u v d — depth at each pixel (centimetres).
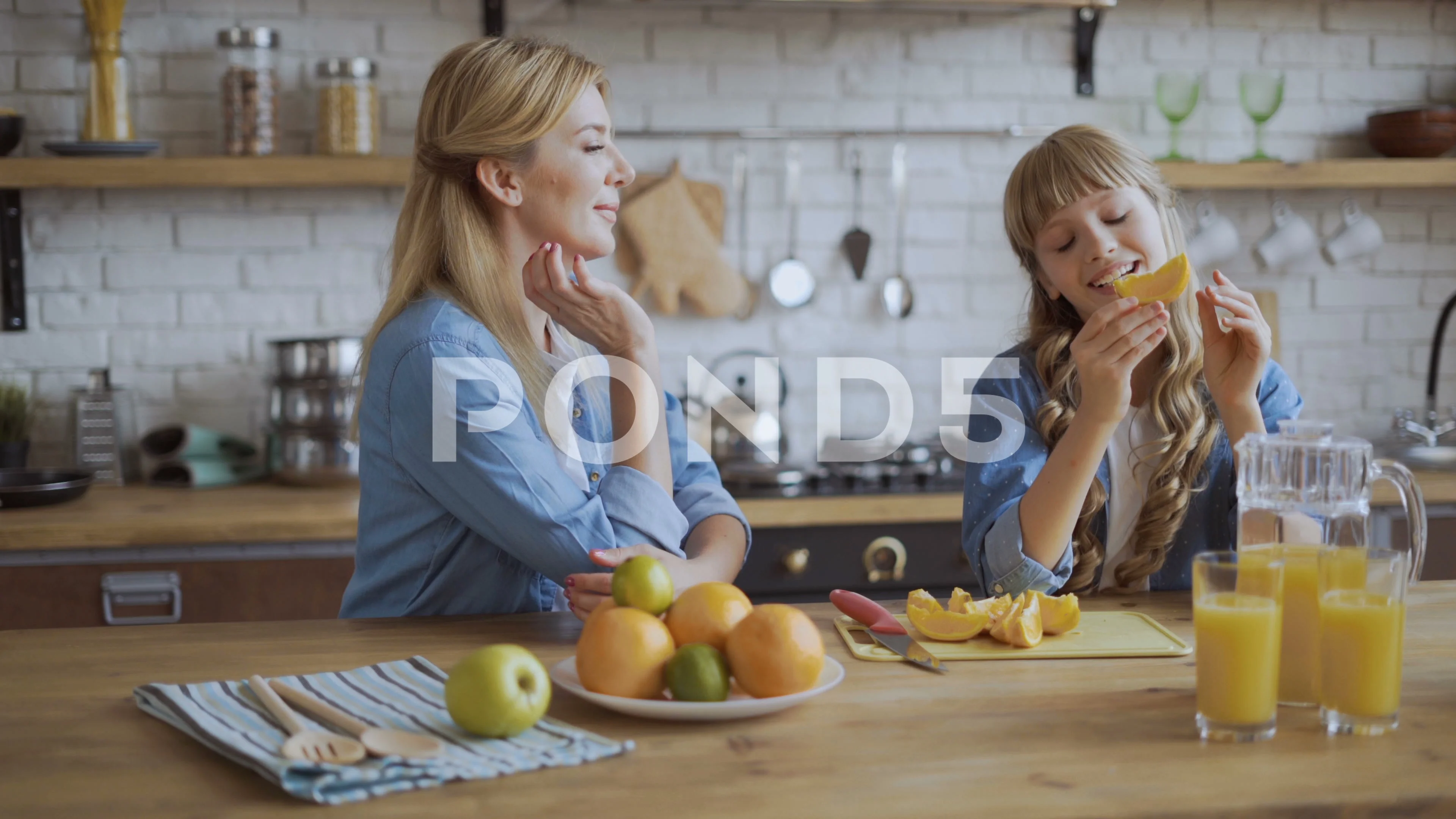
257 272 304
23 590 248
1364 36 335
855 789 89
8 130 275
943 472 299
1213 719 99
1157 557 175
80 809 87
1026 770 93
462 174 160
